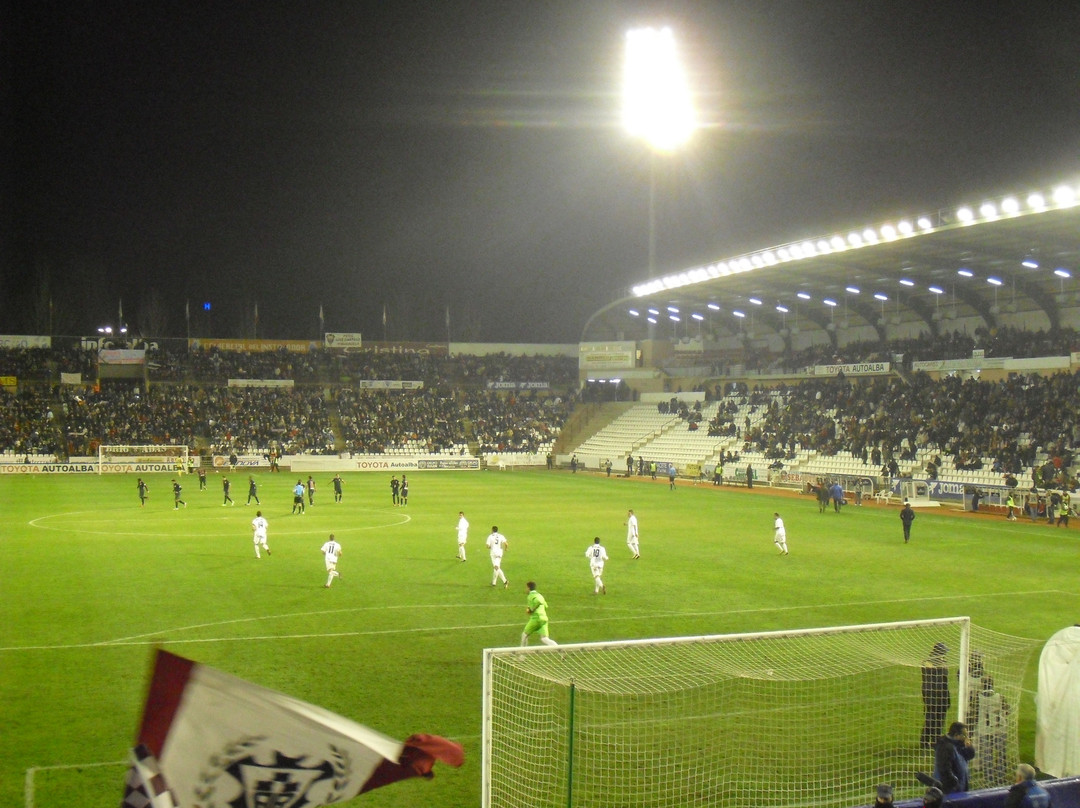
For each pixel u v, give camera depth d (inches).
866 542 1348.4
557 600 895.1
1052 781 403.2
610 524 1555.1
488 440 3280.0
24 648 691.4
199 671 158.9
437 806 424.5
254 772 160.7
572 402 3624.5
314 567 1075.3
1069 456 1823.3
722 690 576.7
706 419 3026.6
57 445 2733.8
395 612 832.9
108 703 561.6
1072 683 458.6
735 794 438.9
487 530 1446.9
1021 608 877.2
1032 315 2306.8
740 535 1421.0
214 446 2896.2
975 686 495.8
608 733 505.0
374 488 2267.5
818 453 2420.0
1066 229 1700.3
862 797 441.1
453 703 564.4
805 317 3014.3
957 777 418.0
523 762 467.5
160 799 154.7
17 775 449.1
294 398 3304.6
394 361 3666.3
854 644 676.1
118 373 3169.3
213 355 3442.4
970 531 1498.5
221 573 1027.3
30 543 1243.8
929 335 2605.8
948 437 2127.2
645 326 3644.2
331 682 609.6
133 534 1347.2
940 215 1652.3
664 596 919.0
